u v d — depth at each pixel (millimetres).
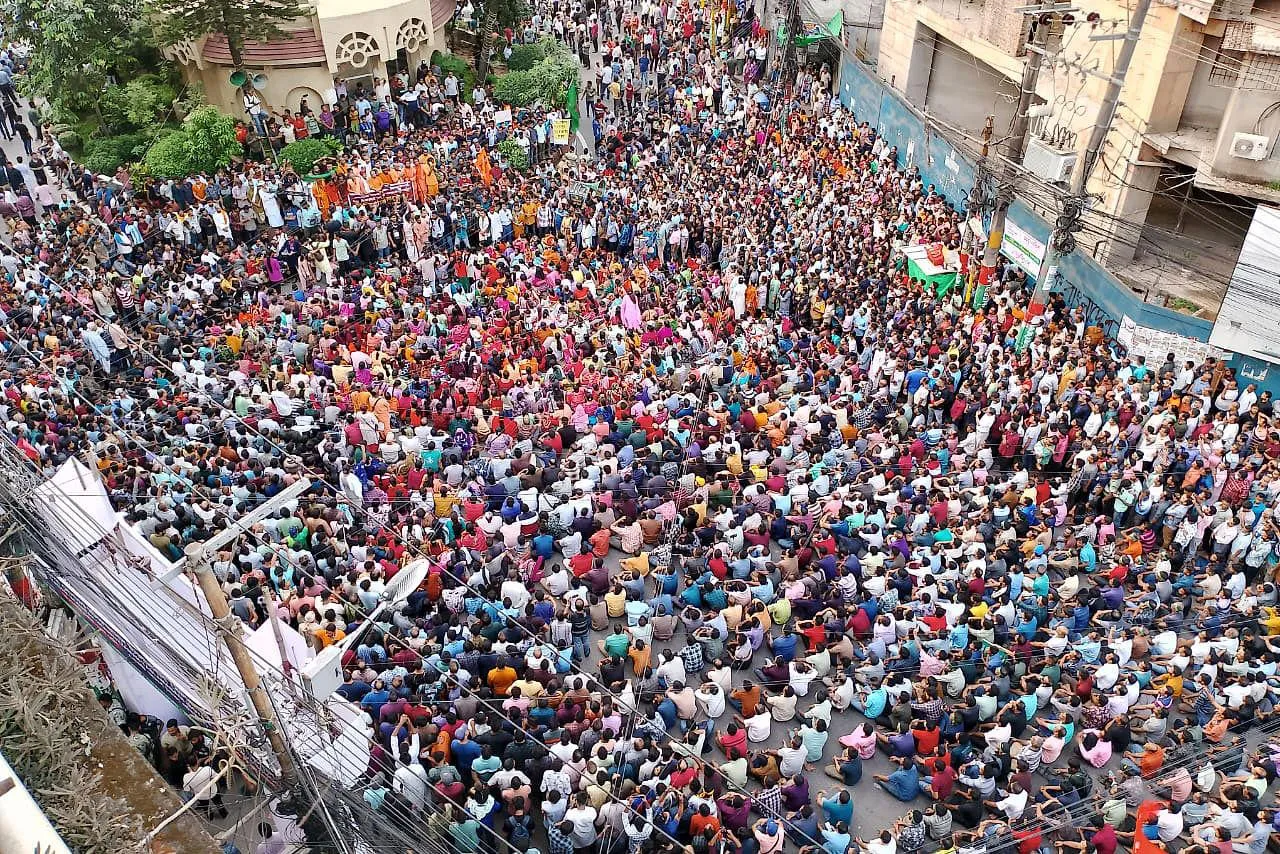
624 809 13555
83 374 22969
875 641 16750
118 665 13094
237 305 27156
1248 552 18656
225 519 17547
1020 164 26531
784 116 39062
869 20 43469
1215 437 20547
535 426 21844
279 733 8945
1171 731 15789
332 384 23047
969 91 37375
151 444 19750
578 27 46719
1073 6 27609
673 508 19500
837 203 31203
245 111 36500
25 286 25656
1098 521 19484
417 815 13219
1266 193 23203
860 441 21266
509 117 37156
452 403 22109
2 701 6891
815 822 14203
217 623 8516
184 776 13281
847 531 18828
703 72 42469
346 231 30516
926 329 24906
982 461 20703
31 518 11109
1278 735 15688
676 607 18375
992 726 15617
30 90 34094
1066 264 26688
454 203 31344
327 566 17391
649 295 27531
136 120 33438
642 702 16672
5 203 30266
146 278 27562
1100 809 14430
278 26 35406
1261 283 21812
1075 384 22375
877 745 16219
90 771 7152
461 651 16078
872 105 37469
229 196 32031
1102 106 22047
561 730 15031
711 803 13867
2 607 8016
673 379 23625
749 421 21812
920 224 29141
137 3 33469
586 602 17578
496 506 19828
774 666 16703
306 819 9008
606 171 35000
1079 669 16531
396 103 38094
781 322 26375
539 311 26109
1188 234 28250
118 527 13211
